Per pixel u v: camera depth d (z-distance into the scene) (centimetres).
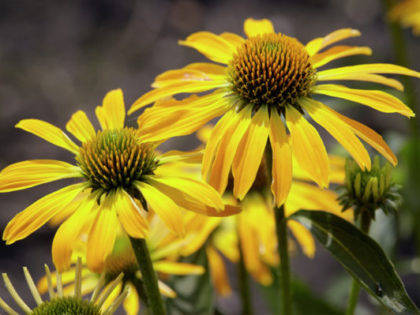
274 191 68
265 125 70
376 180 72
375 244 70
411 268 88
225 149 70
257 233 81
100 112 73
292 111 71
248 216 81
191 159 71
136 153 71
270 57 71
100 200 70
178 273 76
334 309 85
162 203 69
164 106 71
